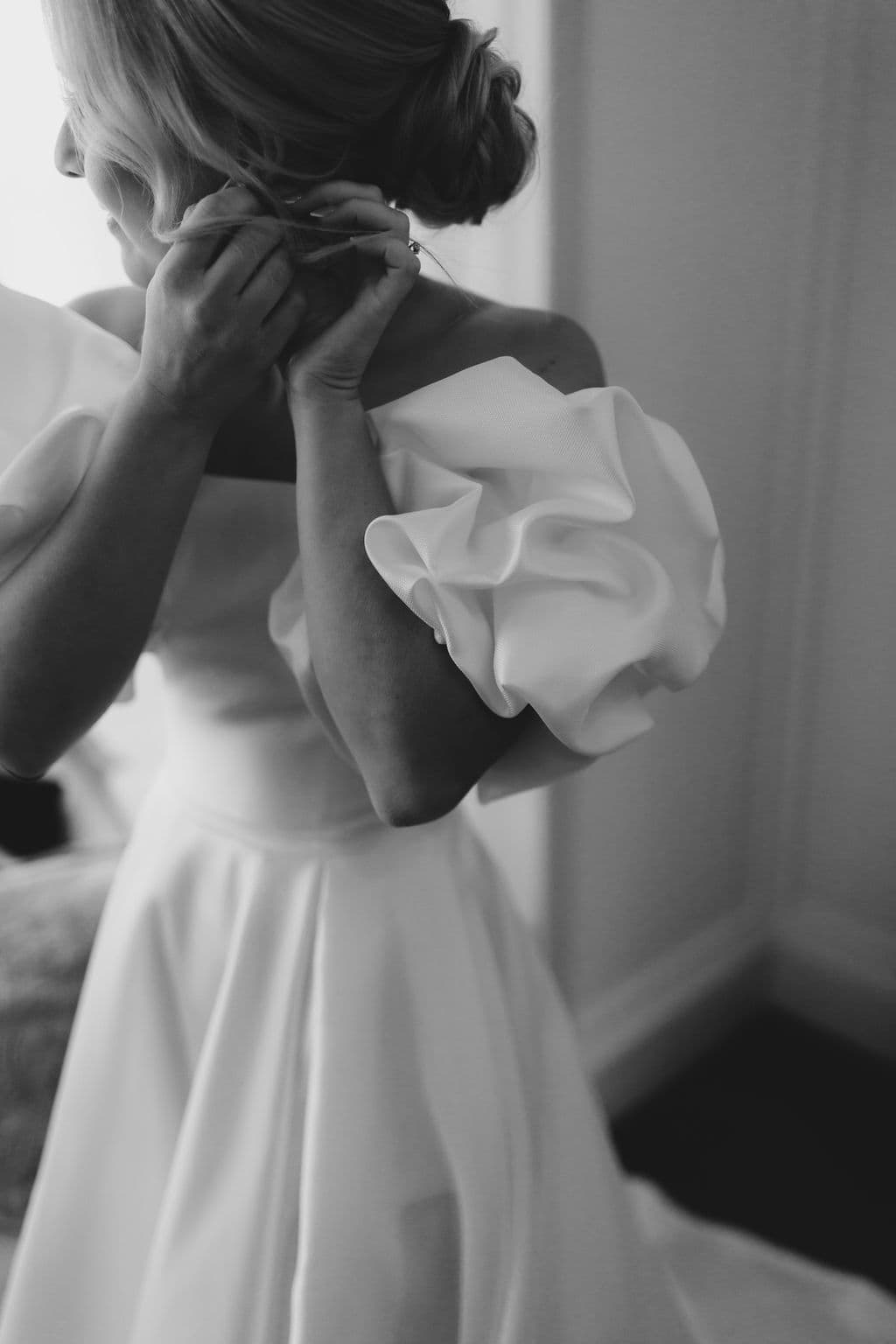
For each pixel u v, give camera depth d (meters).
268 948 0.83
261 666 0.80
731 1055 1.98
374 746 0.68
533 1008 0.98
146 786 1.66
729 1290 1.51
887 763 1.83
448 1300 0.87
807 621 1.87
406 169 0.69
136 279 0.74
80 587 0.65
